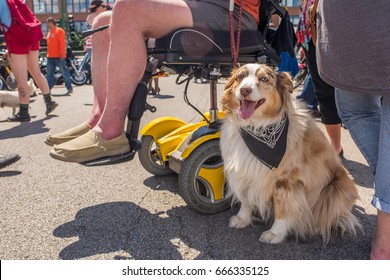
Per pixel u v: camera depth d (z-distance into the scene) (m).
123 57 2.56
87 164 2.65
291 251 2.37
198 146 2.72
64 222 2.75
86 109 8.22
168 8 2.51
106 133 2.64
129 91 2.63
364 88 1.94
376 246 2.13
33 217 2.83
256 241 2.49
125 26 2.52
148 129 3.44
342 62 1.98
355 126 2.40
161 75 3.01
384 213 2.04
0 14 5.89
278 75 2.47
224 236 2.55
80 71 15.16
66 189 3.39
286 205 2.42
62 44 11.47
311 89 4.90
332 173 2.58
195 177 2.73
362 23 1.84
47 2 56.09
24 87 6.54
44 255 2.31
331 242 2.48
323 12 2.05
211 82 2.86
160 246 2.41
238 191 2.58
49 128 6.10
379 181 2.05
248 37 2.79
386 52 1.80
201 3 2.64
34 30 6.28
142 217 2.83
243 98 2.30
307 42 3.46
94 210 2.95
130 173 3.82
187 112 7.31
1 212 2.91
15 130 5.97
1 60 12.15
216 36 2.65
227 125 2.59
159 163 3.67
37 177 3.71
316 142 2.51
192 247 2.41
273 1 2.93
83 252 2.34
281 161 2.36
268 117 2.34
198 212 2.84
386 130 2.01
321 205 2.54
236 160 2.48
